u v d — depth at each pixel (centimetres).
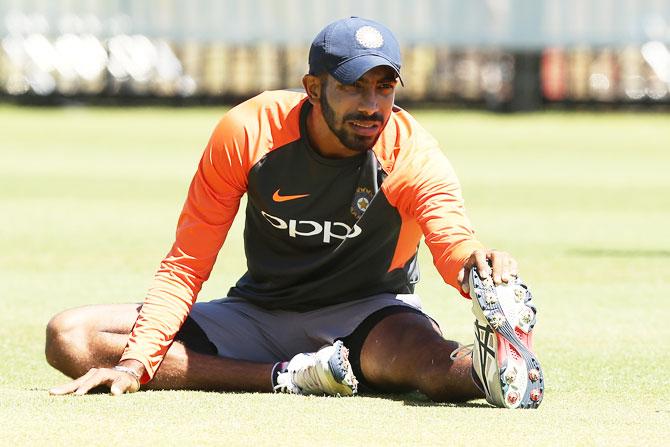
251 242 1830
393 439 1455
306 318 1812
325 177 1727
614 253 3406
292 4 8569
